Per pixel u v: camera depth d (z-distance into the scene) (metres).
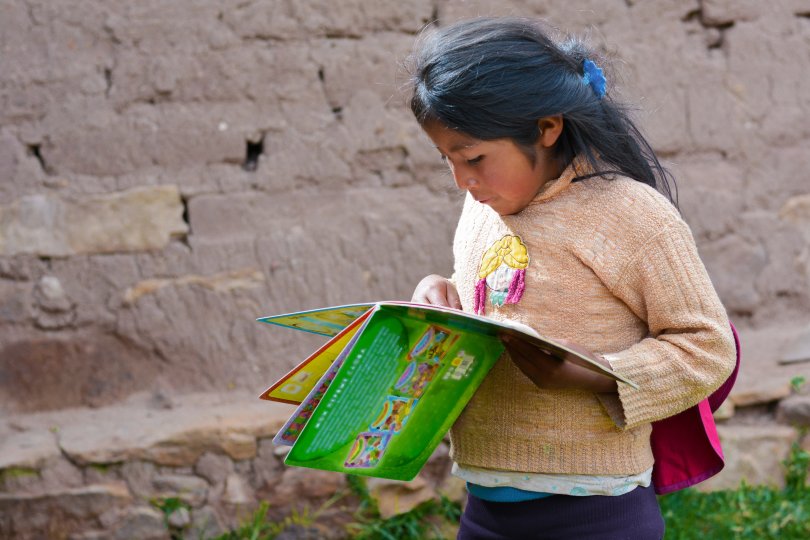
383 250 4.00
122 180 3.82
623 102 2.11
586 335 1.95
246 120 3.90
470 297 2.10
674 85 4.30
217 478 3.56
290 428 1.83
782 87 4.43
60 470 3.45
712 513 3.72
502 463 2.04
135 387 3.82
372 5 4.00
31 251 3.75
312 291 3.94
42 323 3.76
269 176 3.93
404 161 4.04
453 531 3.62
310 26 3.95
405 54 4.02
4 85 3.74
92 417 3.71
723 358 1.88
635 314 1.97
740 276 4.38
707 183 4.35
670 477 2.20
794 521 3.64
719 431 3.86
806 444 3.90
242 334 3.89
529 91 1.83
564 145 1.95
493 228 2.07
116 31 3.80
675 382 1.88
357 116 3.99
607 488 2.00
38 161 3.78
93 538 3.43
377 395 1.88
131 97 3.82
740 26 4.38
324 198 3.97
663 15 4.30
